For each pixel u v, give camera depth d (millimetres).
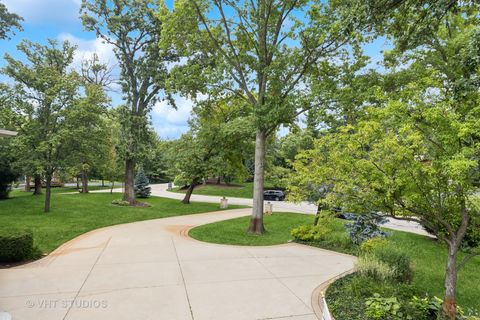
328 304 5293
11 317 4707
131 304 5266
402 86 10508
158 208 20734
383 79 10969
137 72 20703
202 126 22031
